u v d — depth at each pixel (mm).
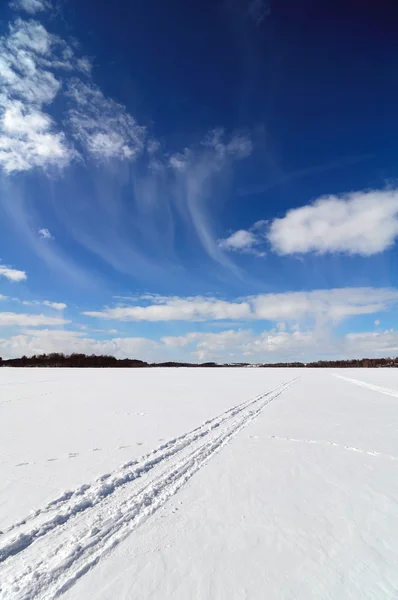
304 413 10781
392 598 2506
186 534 3422
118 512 3883
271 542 3283
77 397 15227
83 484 4645
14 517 3693
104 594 2535
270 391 18359
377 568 2881
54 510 3871
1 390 18594
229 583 2676
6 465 5504
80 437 7434
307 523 3662
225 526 3590
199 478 4980
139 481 4852
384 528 3566
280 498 4297
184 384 23375
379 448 6605
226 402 13453
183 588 2611
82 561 2951
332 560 2996
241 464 5617
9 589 2568
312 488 4617
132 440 7148
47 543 3223
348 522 3691
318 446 6750
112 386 21375
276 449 6527
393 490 4559
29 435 7629
